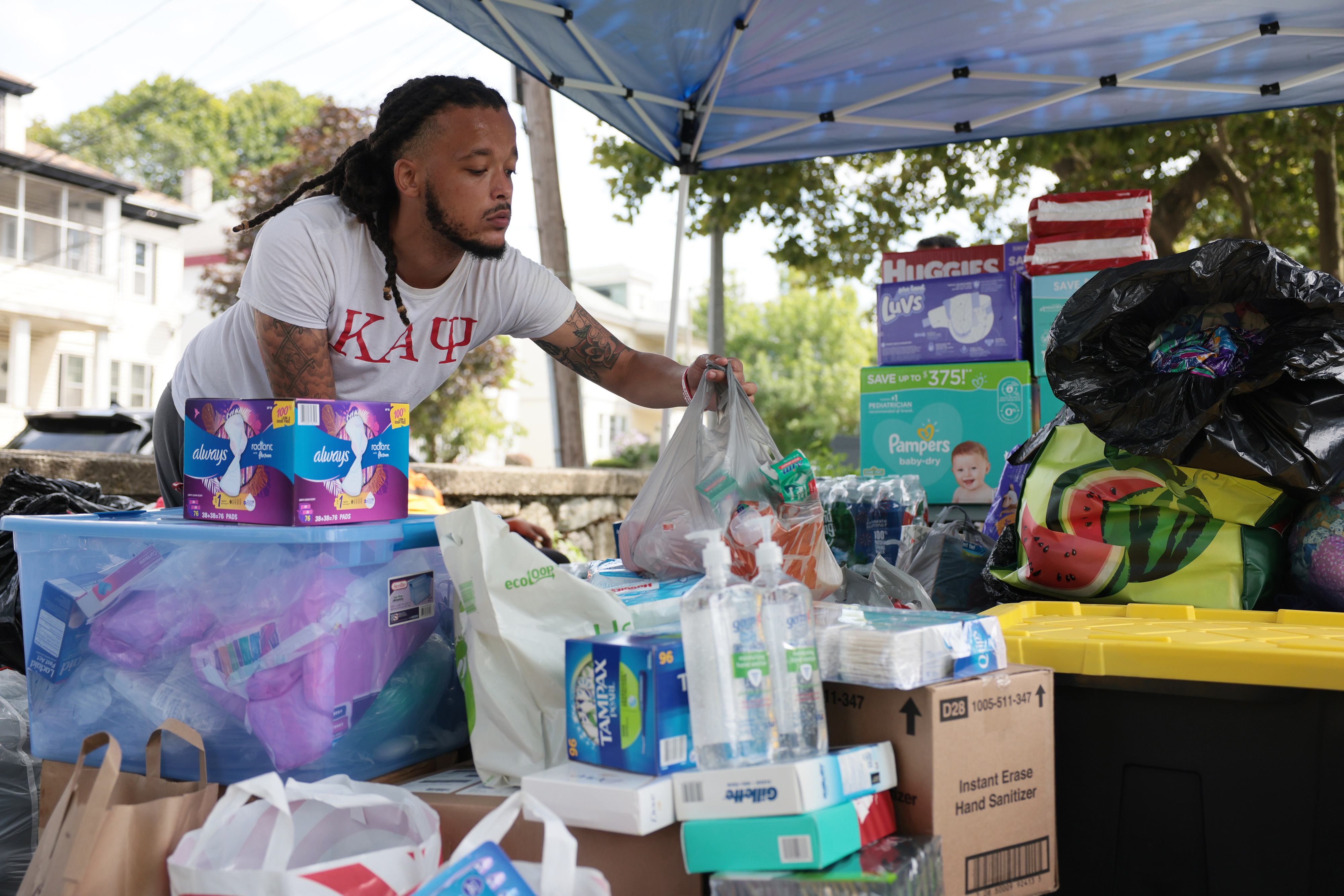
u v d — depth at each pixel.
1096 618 2.00
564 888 1.19
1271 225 11.92
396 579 1.72
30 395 23.00
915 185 10.67
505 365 16.98
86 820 1.35
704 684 1.34
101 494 3.00
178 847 1.36
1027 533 2.27
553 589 1.67
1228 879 1.55
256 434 1.62
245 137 41.56
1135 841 1.63
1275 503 2.08
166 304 25.77
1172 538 2.12
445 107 2.07
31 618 1.86
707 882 1.31
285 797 1.36
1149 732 1.62
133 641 1.72
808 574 2.05
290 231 2.09
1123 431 2.14
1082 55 3.85
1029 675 1.56
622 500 8.45
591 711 1.44
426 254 2.24
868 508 2.79
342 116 18.06
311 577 1.57
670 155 4.54
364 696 1.64
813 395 32.75
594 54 3.65
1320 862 1.49
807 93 4.20
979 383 3.41
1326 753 1.49
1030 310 3.68
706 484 2.17
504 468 6.65
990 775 1.47
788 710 1.36
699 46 3.78
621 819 1.29
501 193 2.15
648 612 1.80
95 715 1.75
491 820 1.25
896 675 1.40
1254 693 1.53
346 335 2.25
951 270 3.91
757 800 1.26
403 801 1.47
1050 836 1.55
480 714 1.63
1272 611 2.12
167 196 38.44
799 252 10.74
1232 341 2.11
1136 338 2.21
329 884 1.25
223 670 1.62
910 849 1.30
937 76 4.00
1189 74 3.95
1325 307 2.00
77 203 23.59
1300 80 3.93
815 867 1.23
